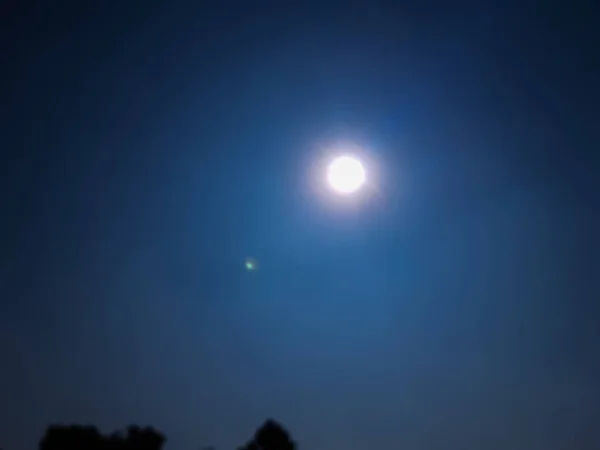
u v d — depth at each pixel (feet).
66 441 97.91
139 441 101.04
